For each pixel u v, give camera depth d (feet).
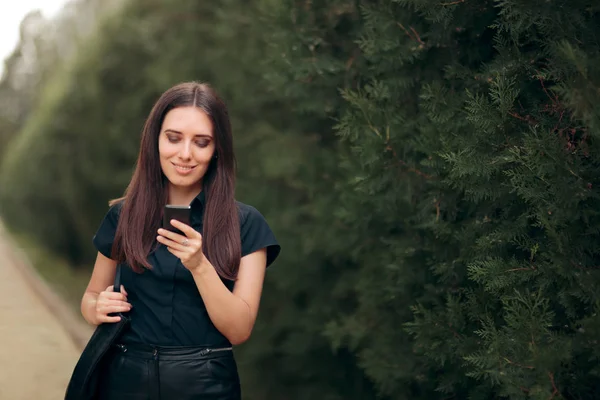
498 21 8.62
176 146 6.88
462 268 9.30
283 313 16.01
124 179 30.25
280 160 14.83
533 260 8.03
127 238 6.95
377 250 11.74
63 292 31.83
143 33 24.88
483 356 7.07
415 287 10.44
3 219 75.00
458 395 9.78
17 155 62.59
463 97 8.79
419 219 9.82
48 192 44.91
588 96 6.06
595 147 6.65
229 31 17.85
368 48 9.96
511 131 7.85
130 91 28.99
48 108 44.21
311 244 13.67
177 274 6.82
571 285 6.77
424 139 9.05
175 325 6.81
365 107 9.78
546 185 7.04
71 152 37.42
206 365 6.81
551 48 7.22
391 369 10.82
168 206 6.47
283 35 11.82
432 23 9.25
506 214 8.19
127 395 6.79
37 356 20.06
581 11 7.13
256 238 7.23
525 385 6.68
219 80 19.03
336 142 14.52
